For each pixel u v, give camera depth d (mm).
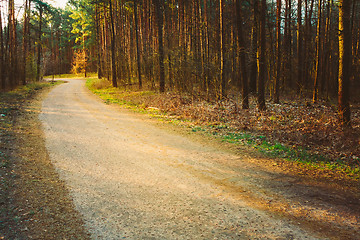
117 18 37688
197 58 21422
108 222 4129
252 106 16953
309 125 11016
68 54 83562
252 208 4547
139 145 8867
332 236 3688
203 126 11875
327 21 21719
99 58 47125
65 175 6113
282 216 4262
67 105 18516
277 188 5379
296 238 3646
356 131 9430
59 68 77250
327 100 20875
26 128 10758
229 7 24609
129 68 36312
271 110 15281
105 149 8359
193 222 4117
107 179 5934
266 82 25094
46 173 6180
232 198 4949
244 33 23484
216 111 14266
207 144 8961
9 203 4641
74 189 5363
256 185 5547
